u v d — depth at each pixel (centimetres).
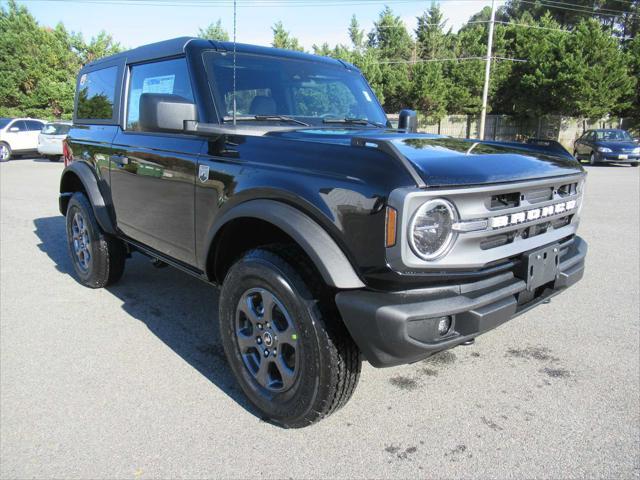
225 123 303
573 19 5197
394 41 4859
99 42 3169
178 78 333
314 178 230
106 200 417
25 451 245
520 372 324
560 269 274
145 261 571
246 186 257
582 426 266
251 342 269
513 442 253
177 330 386
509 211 233
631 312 421
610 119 3106
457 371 327
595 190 1162
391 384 311
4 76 3034
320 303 232
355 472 231
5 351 348
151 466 235
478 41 3728
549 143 319
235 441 254
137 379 313
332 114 367
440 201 207
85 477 228
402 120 413
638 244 648
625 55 2716
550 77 2781
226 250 294
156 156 334
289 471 232
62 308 428
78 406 283
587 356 346
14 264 560
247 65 338
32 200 1008
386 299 212
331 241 223
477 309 222
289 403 251
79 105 483
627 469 233
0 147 1973
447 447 249
